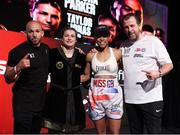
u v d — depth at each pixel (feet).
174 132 15.96
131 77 7.80
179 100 17.62
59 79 8.03
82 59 8.36
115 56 8.14
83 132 13.47
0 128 10.98
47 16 16.34
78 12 18.08
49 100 8.02
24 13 15.16
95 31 8.09
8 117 11.19
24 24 15.15
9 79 7.30
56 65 8.05
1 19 14.17
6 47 11.09
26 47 7.52
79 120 8.17
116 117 8.20
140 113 7.96
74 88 8.12
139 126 8.04
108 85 8.11
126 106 8.06
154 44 7.63
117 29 20.34
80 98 8.29
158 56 7.59
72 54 8.23
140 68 7.68
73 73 8.12
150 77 7.26
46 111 7.98
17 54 7.41
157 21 23.29
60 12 17.03
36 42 7.48
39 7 15.93
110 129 8.34
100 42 8.02
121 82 12.74
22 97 7.43
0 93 10.95
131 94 7.84
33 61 7.45
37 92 7.51
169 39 24.76
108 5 19.93
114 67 8.11
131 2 21.21
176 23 25.04
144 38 7.77
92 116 8.34
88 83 8.83
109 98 8.11
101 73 8.15
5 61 11.05
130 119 8.05
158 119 7.75
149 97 7.64
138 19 7.72
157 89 7.75
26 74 7.42
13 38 11.32
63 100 7.97
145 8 22.15
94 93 8.22
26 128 7.47
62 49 8.18
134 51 7.80
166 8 24.36
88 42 18.57
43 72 7.64
